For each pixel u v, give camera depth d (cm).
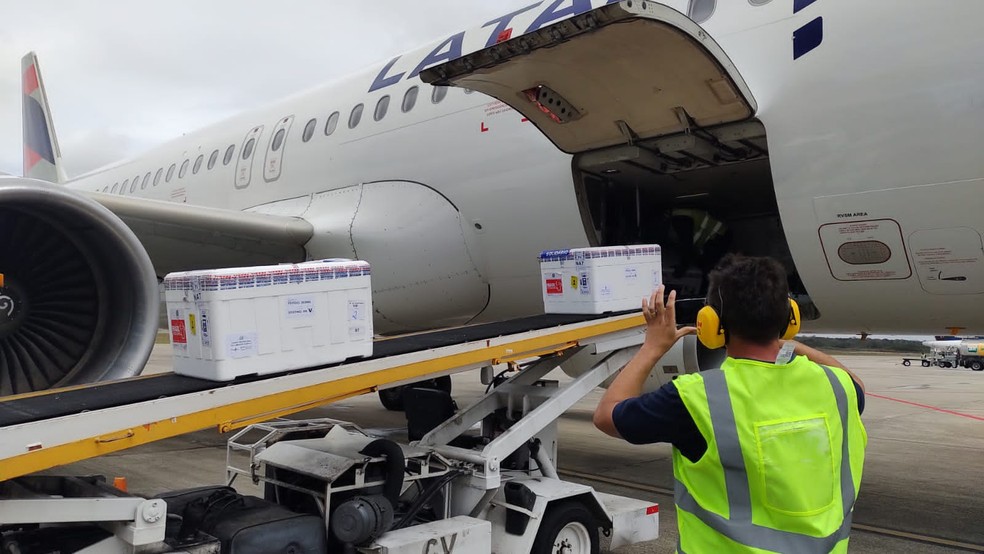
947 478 661
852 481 164
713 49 420
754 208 679
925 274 437
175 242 688
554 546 369
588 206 571
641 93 470
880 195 431
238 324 283
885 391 1650
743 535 155
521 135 596
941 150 407
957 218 409
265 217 700
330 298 310
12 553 263
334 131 777
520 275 627
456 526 343
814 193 457
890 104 421
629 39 414
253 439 848
